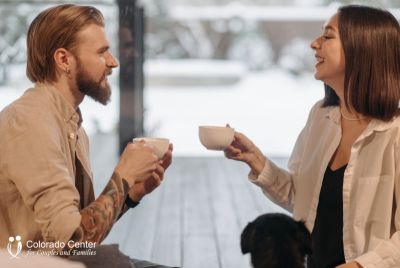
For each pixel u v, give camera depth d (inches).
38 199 73.3
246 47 522.6
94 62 79.4
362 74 85.4
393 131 84.3
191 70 486.3
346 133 89.4
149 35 491.2
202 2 562.3
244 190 211.0
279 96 445.1
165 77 476.1
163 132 315.6
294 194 95.9
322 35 89.1
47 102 78.1
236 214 186.5
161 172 85.0
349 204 85.5
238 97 440.5
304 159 93.1
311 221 89.4
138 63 246.7
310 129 94.0
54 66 79.5
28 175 73.5
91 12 80.7
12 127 75.0
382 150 84.3
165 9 492.7
